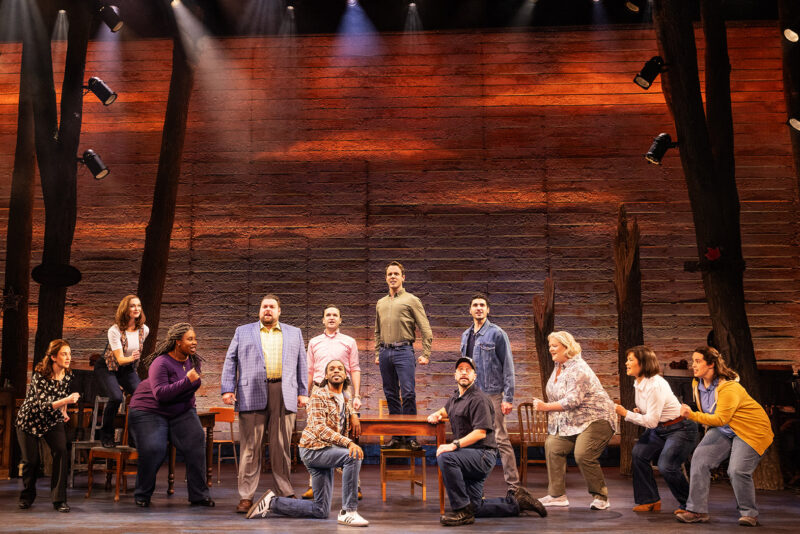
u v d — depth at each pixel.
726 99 7.09
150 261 7.84
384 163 9.13
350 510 4.38
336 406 4.61
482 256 8.95
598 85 9.12
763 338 8.69
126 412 5.96
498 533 4.08
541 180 9.02
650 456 4.93
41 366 4.91
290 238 9.05
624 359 7.46
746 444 4.48
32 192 8.22
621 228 7.66
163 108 9.31
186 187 9.16
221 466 7.92
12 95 9.40
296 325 8.91
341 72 9.27
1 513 4.72
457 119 9.15
